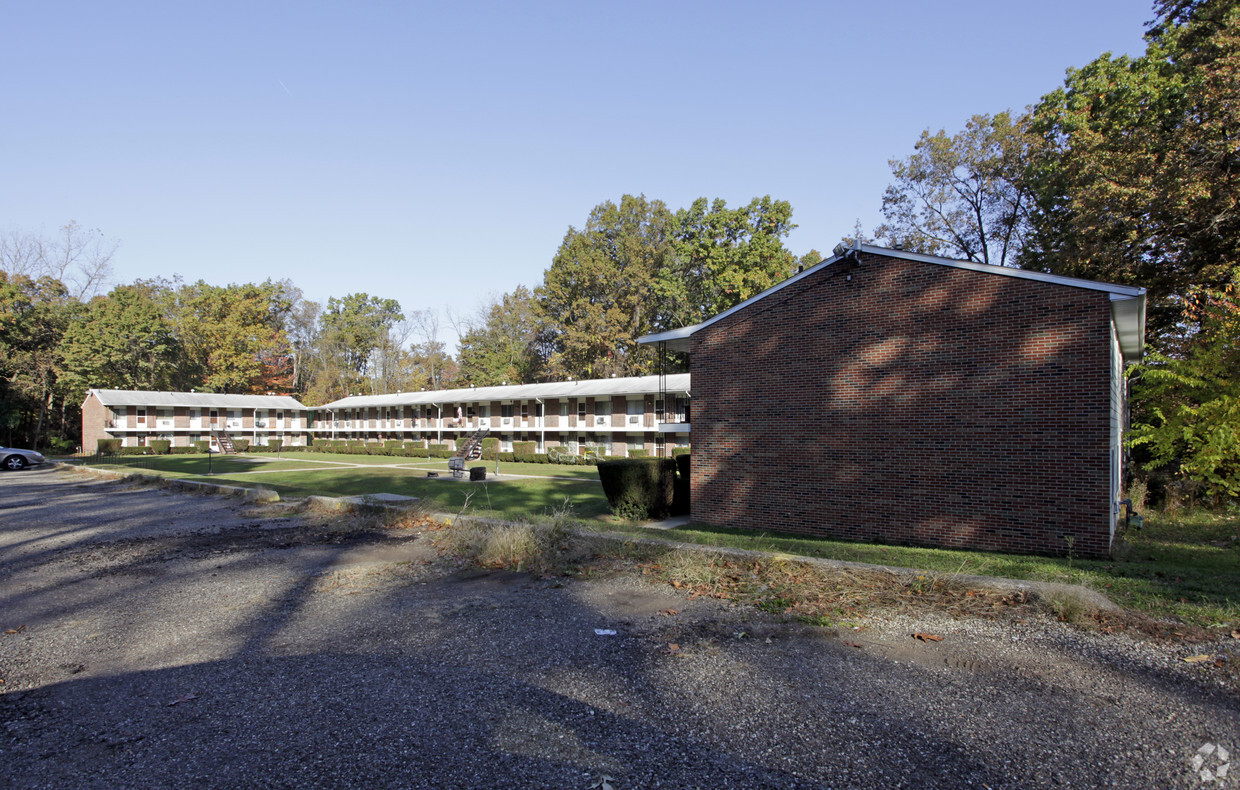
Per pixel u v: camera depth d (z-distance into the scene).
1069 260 22.05
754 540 10.49
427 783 3.42
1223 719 4.02
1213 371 15.91
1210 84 18.14
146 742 3.99
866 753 3.68
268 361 79.94
